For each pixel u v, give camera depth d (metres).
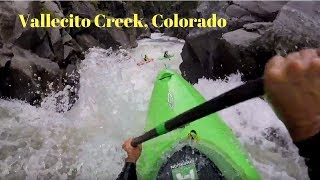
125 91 5.65
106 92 5.52
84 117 4.73
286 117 0.47
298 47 3.99
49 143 4.00
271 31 4.27
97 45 10.47
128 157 1.88
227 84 4.90
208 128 2.56
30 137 4.06
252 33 4.77
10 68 4.56
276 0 5.13
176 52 11.80
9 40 4.87
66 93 5.19
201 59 5.41
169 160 2.09
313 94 0.45
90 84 5.77
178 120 1.22
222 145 2.43
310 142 0.46
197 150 2.09
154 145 2.32
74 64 6.27
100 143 4.05
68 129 4.35
